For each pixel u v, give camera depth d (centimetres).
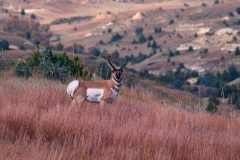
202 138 4409
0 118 4144
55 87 6128
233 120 5634
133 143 3984
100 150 3738
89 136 3966
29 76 7450
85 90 5275
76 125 4188
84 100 5312
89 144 3731
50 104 5138
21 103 4741
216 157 3862
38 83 6303
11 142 3691
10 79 6719
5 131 3897
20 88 5812
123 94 7406
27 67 7831
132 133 4128
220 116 5791
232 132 5044
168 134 4259
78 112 4869
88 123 4266
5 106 4494
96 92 5278
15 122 4116
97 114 5003
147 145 3938
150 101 7106
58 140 3953
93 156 3588
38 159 3319
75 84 5288
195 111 6481
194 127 5050
